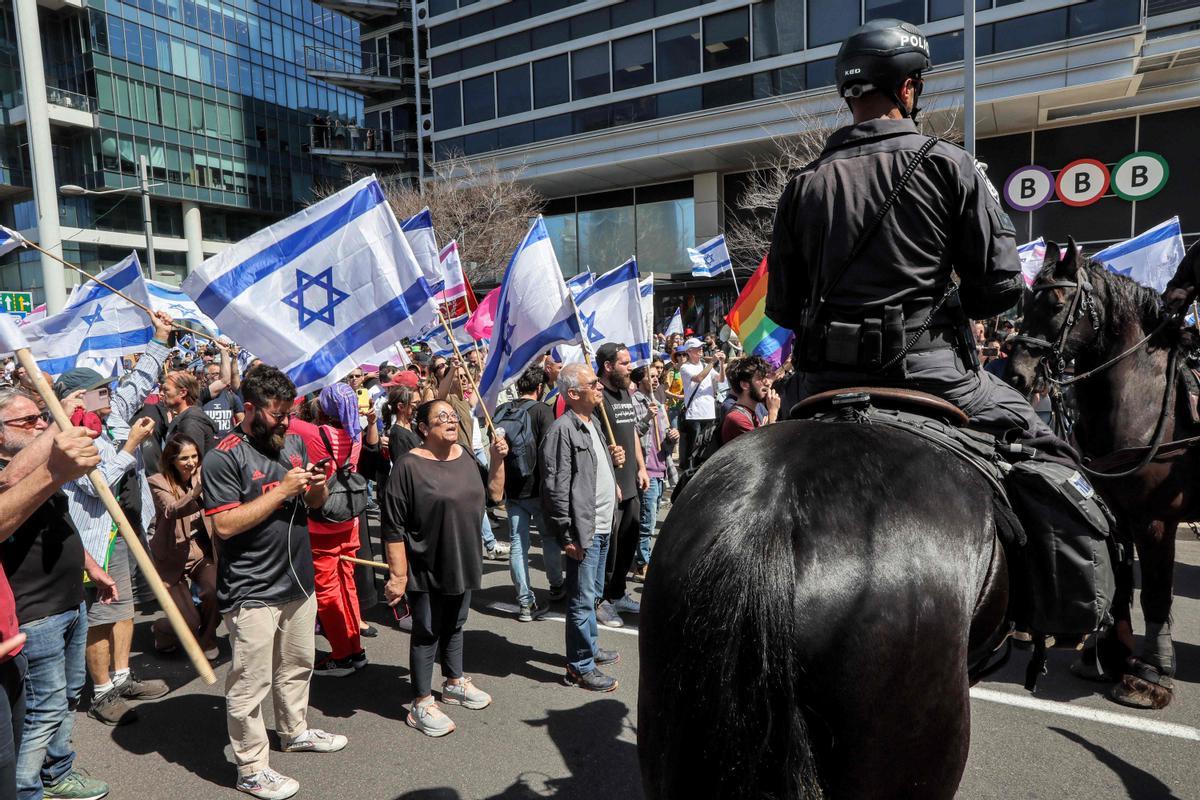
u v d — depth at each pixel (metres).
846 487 1.71
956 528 1.74
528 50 31.72
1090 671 4.67
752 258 26.73
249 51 52.72
